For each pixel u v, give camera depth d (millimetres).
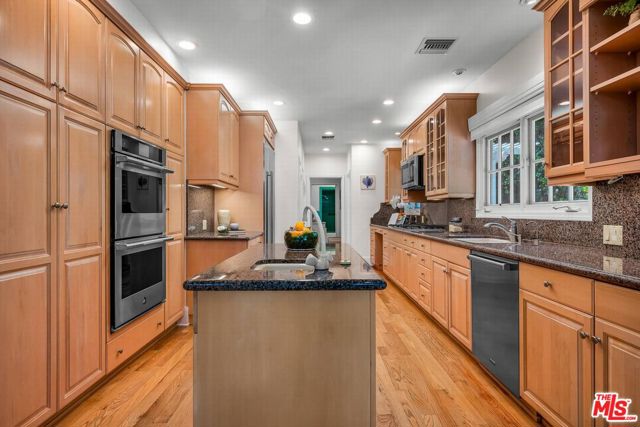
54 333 1633
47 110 1589
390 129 6035
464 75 3672
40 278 1555
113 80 2109
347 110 4926
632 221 1811
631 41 1556
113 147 2074
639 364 1127
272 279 1226
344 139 6848
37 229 1533
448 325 2818
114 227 2076
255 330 1222
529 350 1726
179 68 3281
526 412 1831
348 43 2996
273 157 5246
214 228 4391
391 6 2467
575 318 1408
